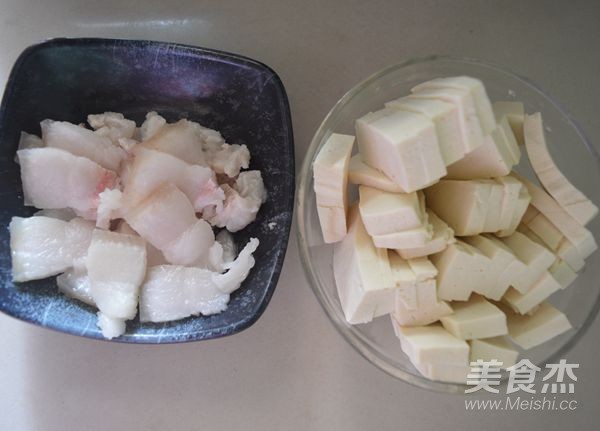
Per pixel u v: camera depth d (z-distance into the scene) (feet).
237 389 0.97
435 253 0.79
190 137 0.88
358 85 0.85
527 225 0.85
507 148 0.77
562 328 0.83
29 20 0.97
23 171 0.84
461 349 0.78
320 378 0.97
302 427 0.97
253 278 0.87
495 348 0.80
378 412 0.97
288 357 0.97
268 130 0.90
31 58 0.84
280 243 0.85
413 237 0.74
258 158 0.93
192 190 0.87
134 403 0.97
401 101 0.78
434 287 0.77
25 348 0.97
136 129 0.93
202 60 0.87
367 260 0.78
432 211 0.82
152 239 0.85
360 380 0.97
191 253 0.86
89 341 0.97
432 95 0.74
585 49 0.98
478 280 0.78
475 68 0.85
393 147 0.71
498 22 0.97
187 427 0.97
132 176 0.84
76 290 0.86
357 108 0.87
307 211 0.87
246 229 0.92
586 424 0.97
